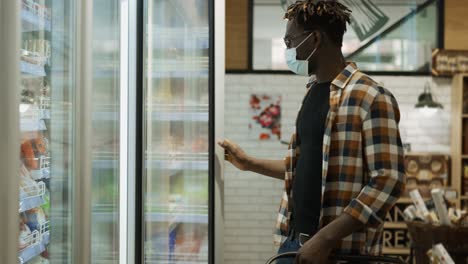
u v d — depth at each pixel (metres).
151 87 2.03
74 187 1.24
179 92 2.09
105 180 1.71
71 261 1.25
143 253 1.85
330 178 1.71
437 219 3.66
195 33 2.03
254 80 5.59
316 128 1.79
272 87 5.59
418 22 5.50
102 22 1.66
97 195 1.63
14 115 0.90
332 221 1.62
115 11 1.80
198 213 2.09
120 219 1.82
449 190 4.95
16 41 0.91
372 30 5.52
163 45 2.10
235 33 5.59
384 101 1.65
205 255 2.10
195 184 2.08
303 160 1.83
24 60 1.11
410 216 3.79
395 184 1.58
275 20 5.59
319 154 1.78
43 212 1.22
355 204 1.57
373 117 1.63
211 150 1.97
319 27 1.81
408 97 5.51
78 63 1.25
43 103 1.22
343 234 1.56
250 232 5.57
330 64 1.84
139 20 1.84
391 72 5.51
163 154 2.10
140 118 1.84
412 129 5.50
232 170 5.58
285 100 5.58
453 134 5.30
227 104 5.59
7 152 0.89
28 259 1.13
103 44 1.68
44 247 1.23
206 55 1.99
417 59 5.51
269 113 5.58
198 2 2.01
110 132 1.78
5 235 0.89
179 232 2.11
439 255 3.20
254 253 5.57
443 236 3.50
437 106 5.27
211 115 1.97
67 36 1.25
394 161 1.60
